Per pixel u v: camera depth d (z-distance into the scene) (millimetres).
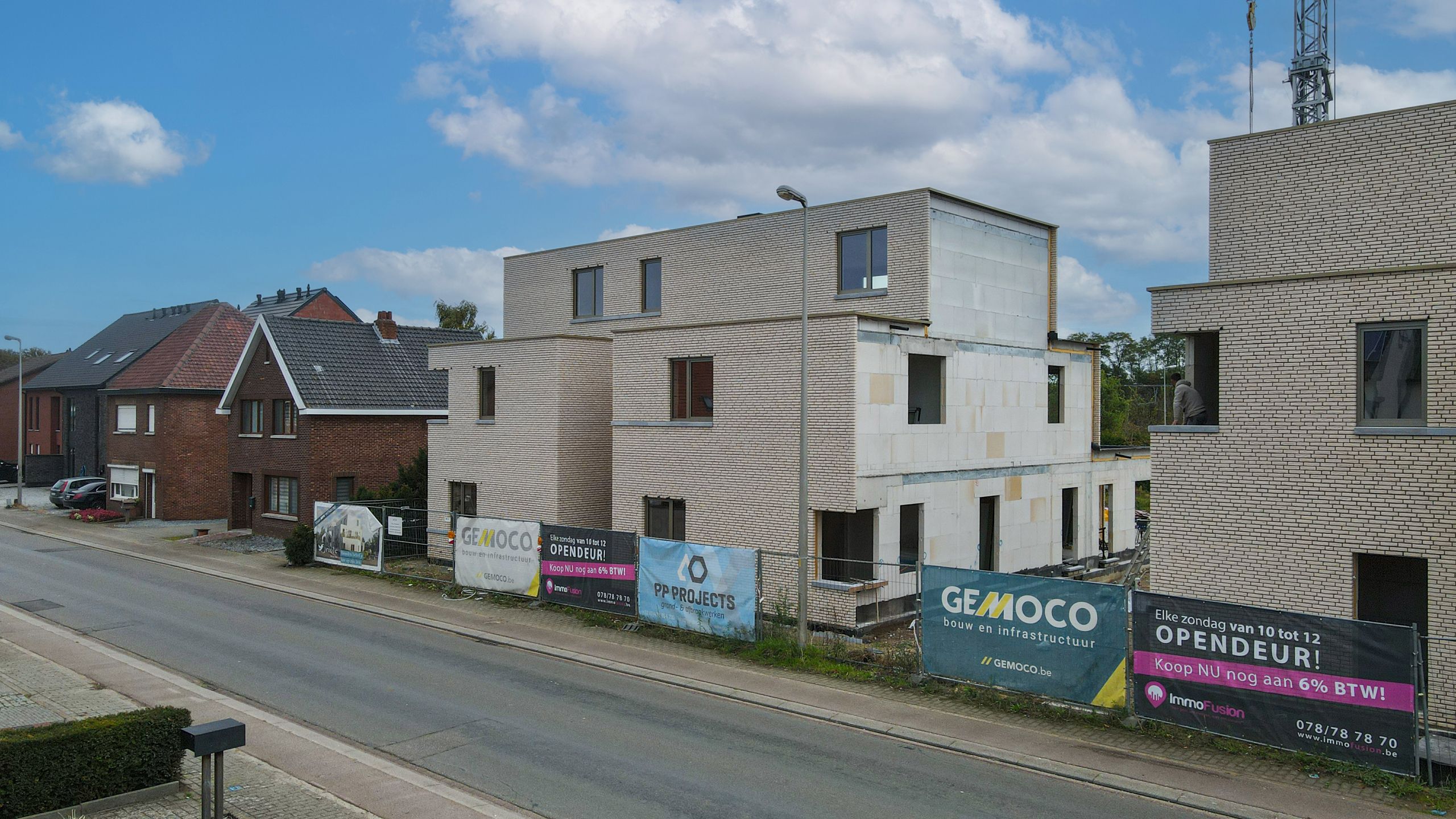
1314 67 19984
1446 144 15250
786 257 25016
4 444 63844
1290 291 14438
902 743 12930
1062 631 13914
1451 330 13078
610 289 29656
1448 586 13008
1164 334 15734
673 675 16391
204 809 9312
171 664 16656
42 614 21062
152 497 40938
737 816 10266
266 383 34969
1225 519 14969
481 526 23562
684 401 22484
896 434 20516
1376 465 13625
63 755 9773
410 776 11336
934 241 22328
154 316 56312
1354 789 11047
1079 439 27312
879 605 20078
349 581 25828
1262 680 12102
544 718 13844
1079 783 11477
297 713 13875
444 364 28969
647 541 19797
